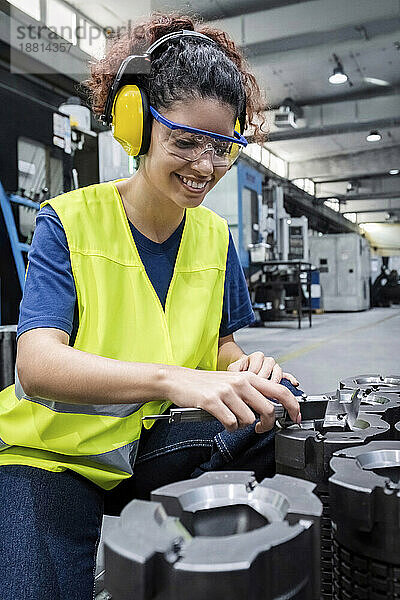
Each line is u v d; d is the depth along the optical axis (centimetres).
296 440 44
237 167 687
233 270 93
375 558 32
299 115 921
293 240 980
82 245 72
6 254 277
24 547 63
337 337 250
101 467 71
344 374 147
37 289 67
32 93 609
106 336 71
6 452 73
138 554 25
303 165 1161
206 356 86
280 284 660
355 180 1248
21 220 300
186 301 80
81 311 70
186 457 79
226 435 67
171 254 80
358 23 641
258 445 65
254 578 24
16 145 298
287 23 636
